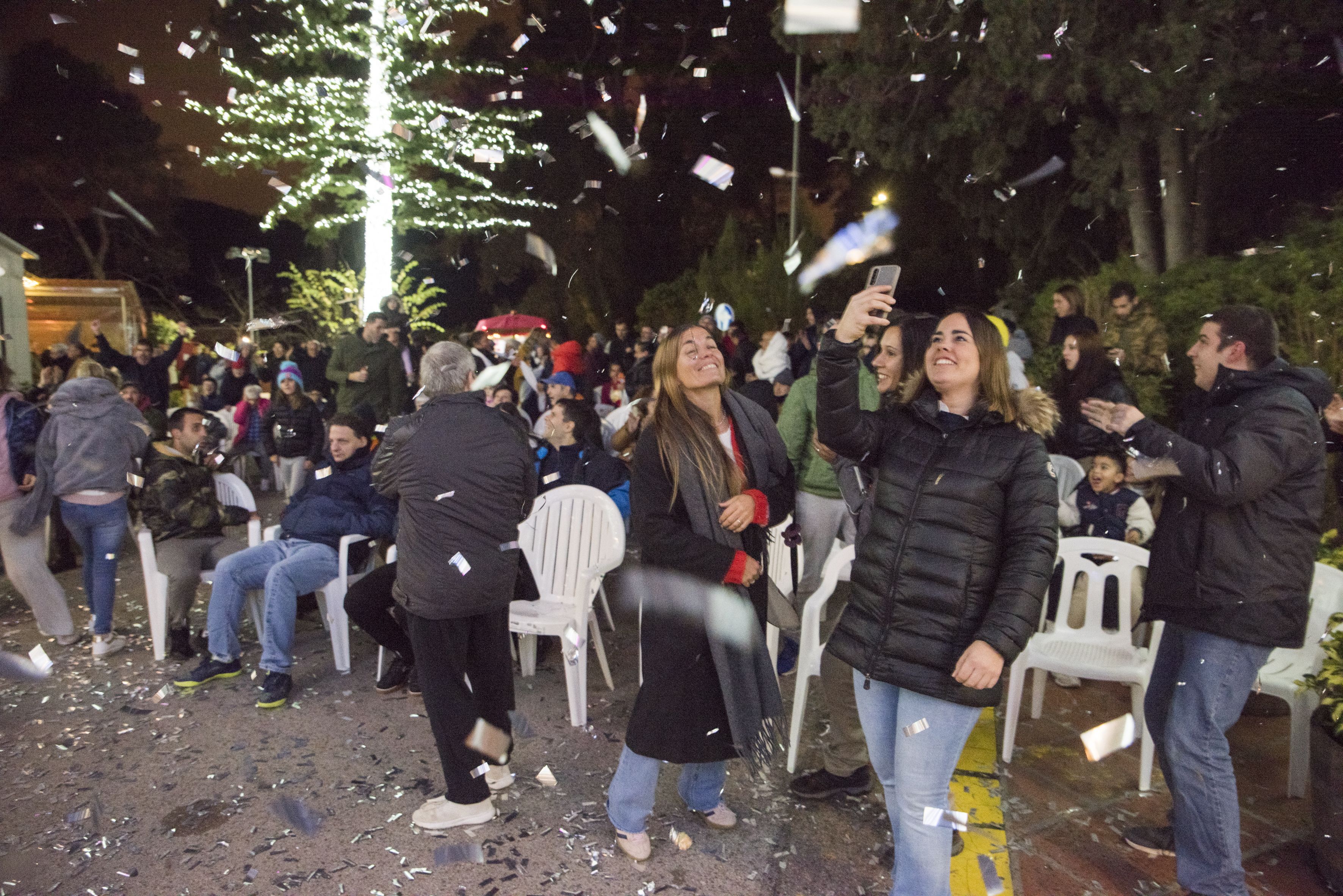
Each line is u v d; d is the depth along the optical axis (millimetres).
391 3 13867
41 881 2770
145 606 5680
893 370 2877
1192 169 10625
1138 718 3354
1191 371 7098
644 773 2789
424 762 3549
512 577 3111
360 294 17828
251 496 5133
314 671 4504
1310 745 2830
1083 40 9281
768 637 3781
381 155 14852
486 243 28781
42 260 33312
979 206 14352
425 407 3088
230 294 25672
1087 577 4109
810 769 3473
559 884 2748
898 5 12023
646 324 21500
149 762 3543
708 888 2729
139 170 32344
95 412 4688
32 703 4125
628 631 5121
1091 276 10703
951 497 2152
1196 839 2555
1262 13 8367
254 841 2988
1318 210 9102
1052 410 2189
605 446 6414
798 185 21422
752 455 2791
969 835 2984
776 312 18281
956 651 2139
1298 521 2455
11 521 4703
